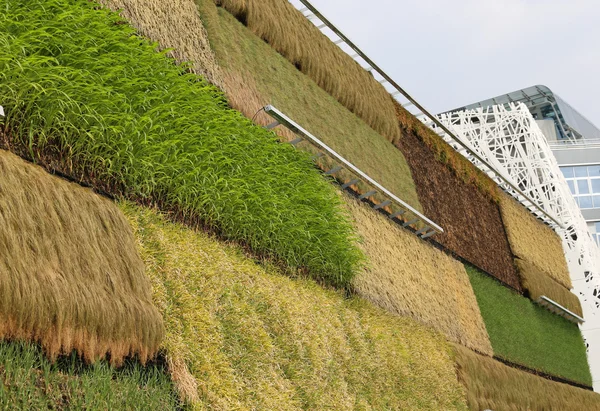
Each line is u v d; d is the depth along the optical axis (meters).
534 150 25.48
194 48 10.66
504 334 17.34
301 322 8.68
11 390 4.53
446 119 24.31
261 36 13.18
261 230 9.01
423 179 17.30
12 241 5.09
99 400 5.13
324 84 14.62
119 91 7.38
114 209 6.54
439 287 14.86
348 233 10.83
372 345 10.41
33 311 4.99
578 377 21.00
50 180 5.95
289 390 7.58
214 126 8.62
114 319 5.66
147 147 7.26
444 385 12.12
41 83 6.39
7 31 6.32
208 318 6.91
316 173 11.12
